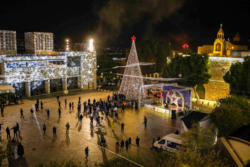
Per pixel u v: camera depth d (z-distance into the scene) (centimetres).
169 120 3100
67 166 1504
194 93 4294
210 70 3972
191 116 2684
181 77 3972
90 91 4997
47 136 2411
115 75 6431
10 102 3694
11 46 4222
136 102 3606
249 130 1212
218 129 2273
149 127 2800
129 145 2234
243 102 2344
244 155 1084
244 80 2980
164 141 2075
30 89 4475
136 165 1595
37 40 4656
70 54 4866
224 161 1184
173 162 1360
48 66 4503
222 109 2209
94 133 2545
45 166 1499
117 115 3103
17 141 2141
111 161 1678
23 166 1791
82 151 2091
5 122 2794
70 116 3144
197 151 1516
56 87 4941
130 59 4328
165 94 3862
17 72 4044
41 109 3447
